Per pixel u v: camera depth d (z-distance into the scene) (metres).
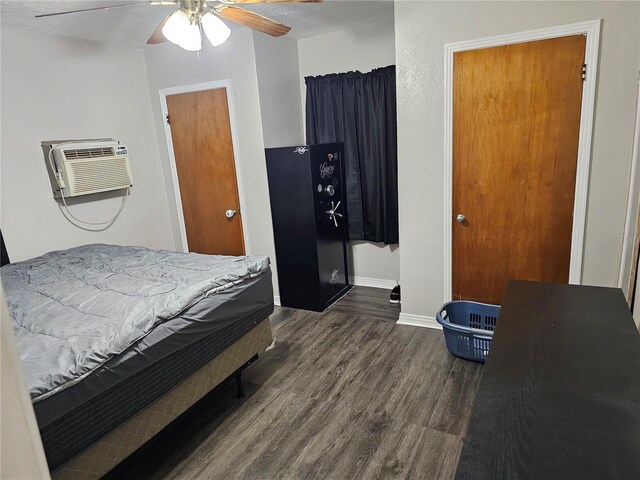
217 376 2.21
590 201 2.58
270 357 2.96
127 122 3.86
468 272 3.04
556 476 0.84
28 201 3.15
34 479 0.49
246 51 3.50
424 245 3.14
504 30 2.57
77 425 1.48
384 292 4.15
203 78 3.75
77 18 2.91
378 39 3.71
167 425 1.94
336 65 3.95
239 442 2.13
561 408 1.04
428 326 3.28
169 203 4.29
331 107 3.97
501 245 2.89
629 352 1.30
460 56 2.71
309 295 3.78
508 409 1.05
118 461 1.67
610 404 1.05
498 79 2.65
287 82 3.95
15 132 3.05
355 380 2.62
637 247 2.23
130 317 1.77
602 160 2.51
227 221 4.04
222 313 2.12
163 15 2.96
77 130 3.46
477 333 2.62
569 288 1.85
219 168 3.92
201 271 2.38
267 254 3.93
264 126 3.64
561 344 1.36
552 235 2.73
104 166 3.50
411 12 2.78
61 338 1.67
